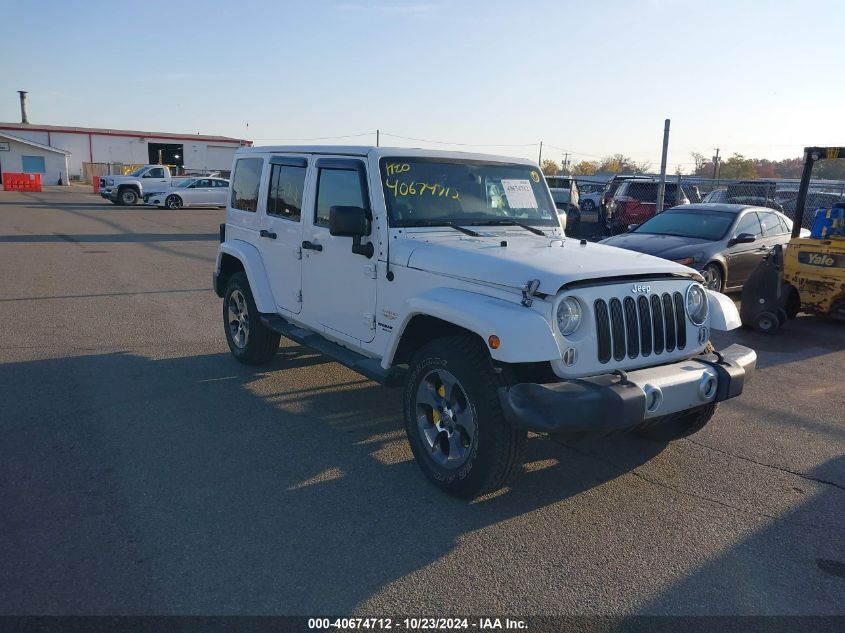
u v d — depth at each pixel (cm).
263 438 490
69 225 2172
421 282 432
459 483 392
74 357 688
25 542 346
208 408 548
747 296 904
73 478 419
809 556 355
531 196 539
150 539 352
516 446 376
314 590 314
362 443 486
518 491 421
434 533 367
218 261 691
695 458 479
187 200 3184
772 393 633
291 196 573
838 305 873
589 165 7062
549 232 525
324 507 392
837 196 1739
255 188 635
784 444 509
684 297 416
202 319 873
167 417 527
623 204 1998
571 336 371
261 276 612
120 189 3294
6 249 1516
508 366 382
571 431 345
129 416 527
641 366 396
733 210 1108
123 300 985
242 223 659
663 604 312
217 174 4884
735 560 350
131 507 385
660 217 1176
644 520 389
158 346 737
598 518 390
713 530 379
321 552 346
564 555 350
